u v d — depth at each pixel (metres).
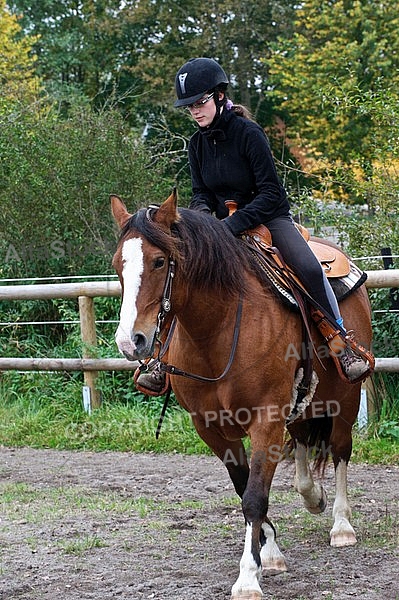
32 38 30.89
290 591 5.21
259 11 33.06
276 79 30.77
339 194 16.11
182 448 10.05
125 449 10.27
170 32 33.91
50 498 8.04
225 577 5.56
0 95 17.09
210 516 7.25
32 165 14.66
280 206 5.97
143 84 32.41
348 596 5.10
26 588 5.45
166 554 6.12
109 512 7.44
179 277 4.96
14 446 10.70
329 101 12.84
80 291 11.37
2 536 6.71
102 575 5.68
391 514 7.10
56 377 12.08
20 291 11.72
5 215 14.50
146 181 15.45
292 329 5.54
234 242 5.40
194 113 5.74
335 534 6.26
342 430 6.57
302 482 6.63
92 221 14.58
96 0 35.78
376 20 29.12
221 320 5.22
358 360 6.03
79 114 15.51
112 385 11.59
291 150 33.38
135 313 4.66
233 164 5.86
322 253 6.54
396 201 11.84
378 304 10.15
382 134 12.38
